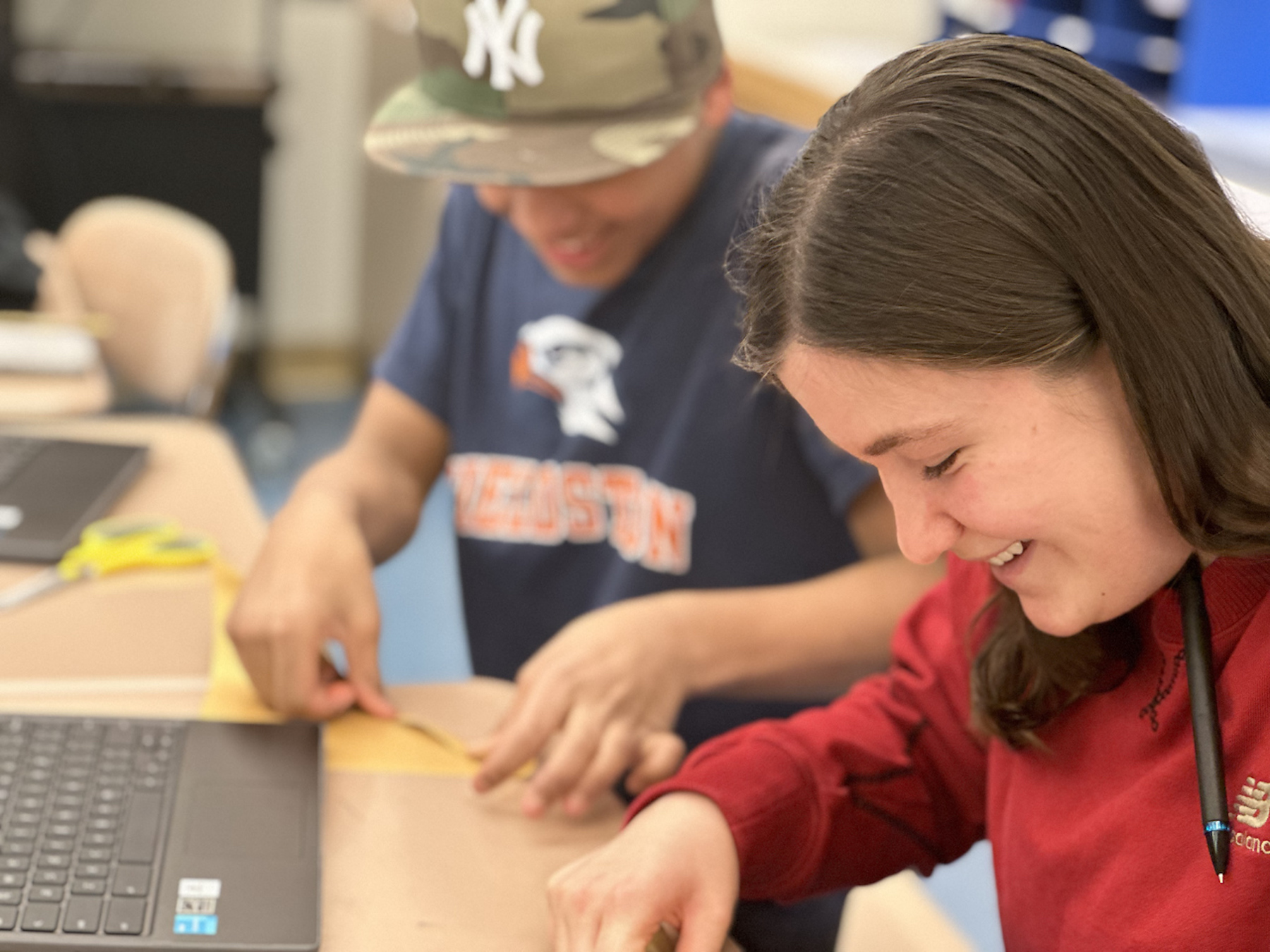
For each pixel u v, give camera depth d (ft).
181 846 2.76
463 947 2.61
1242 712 2.13
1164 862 2.23
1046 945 2.47
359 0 13.34
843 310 1.86
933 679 2.99
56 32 12.30
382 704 3.45
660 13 3.41
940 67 1.91
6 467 4.65
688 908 2.60
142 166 12.07
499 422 4.37
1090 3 9.28
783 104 9.96
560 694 3.14
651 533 4.04
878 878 2.95
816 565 3.96
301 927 2.58
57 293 8.16
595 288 4.06
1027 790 2.55
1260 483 1.87
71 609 3.85
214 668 3.56
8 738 3.02
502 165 3.35
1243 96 8.13
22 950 2.46
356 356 14.34
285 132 13.60
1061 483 1.93
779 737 2.93
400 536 4.34
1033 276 1.81
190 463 4.99
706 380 3.93
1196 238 1.82
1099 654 2.35
